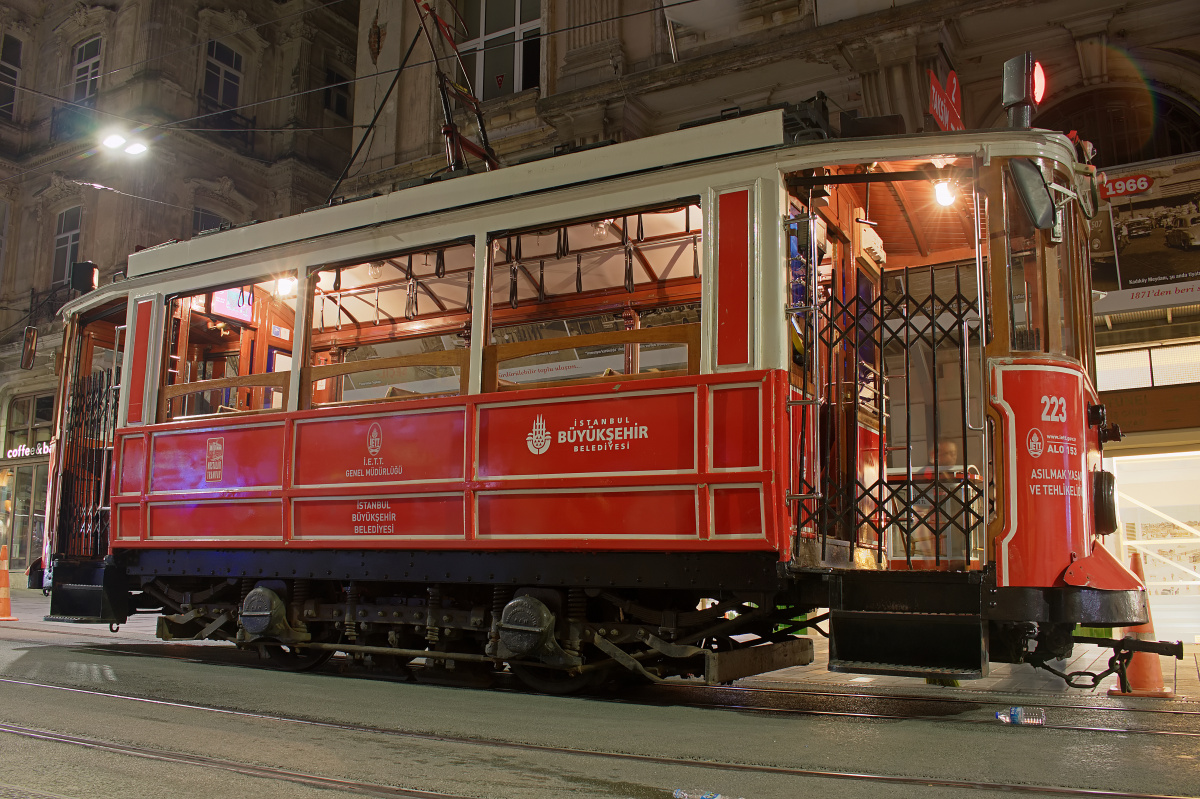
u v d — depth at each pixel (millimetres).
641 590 5938
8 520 23266
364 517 6469
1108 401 11156
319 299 8820
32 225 23719
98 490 8391
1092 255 10711
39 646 8586
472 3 16953
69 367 8859
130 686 6055
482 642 6449
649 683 6676
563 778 3658
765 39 12727
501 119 15906
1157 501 10898
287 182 23953
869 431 7020
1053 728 4844
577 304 8086
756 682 6980
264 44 24422
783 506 5125
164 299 7879
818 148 5426
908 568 5250
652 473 5445
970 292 7844
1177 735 4648
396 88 17469
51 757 3928
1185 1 10344
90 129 22391
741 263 5480
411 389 9344
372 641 6922
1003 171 5273
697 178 5703
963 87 11641
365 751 4137
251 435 7109
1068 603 4902
